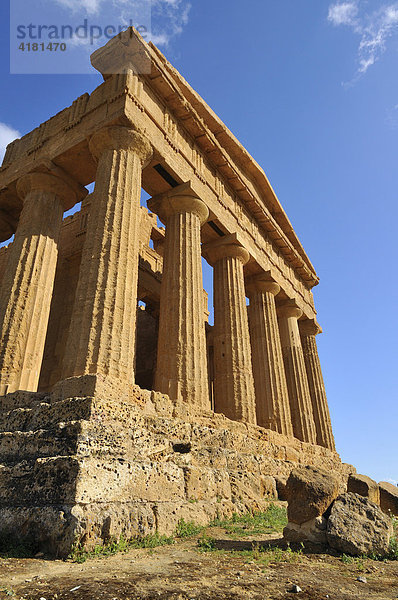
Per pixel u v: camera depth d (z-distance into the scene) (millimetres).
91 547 6012
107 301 9797
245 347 15836
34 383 11062
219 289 16953
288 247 22266
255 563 5836
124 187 11555
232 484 10930
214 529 8578
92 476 6574
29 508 6516
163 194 15000
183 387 11812
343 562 6125
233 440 12242
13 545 6270
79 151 13391
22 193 14336
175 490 8477
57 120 14945
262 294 20094
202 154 16766
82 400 7652
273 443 15055
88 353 9086
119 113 12172
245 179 19328
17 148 16000
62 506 6219
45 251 12789
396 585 4980
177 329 12609
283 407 17734
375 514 7062
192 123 15711
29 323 11539
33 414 8305
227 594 4320
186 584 4633
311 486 7332
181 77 15445
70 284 19047
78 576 4867
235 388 14859
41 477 6723
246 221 19234
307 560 6164
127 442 7773
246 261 18062
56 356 17438
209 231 17297
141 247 21641
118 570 5188
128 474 7332
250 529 8898
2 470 7246
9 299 11773
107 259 10344
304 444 18094
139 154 12516
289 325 22312
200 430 10734
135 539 6770
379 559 6422
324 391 23875
